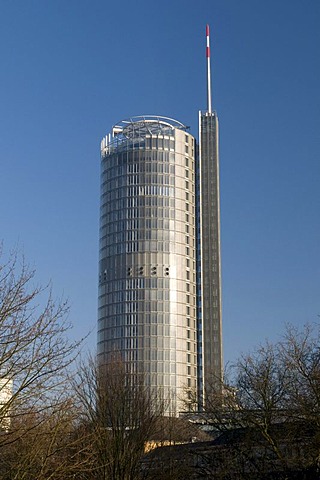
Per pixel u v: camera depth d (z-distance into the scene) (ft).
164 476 182.60
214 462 170.60
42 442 89.35
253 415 158.10
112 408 181.47
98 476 166.20
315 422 148.15
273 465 156.87
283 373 157.99
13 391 88.69
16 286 90.33
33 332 89.10
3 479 88.58
